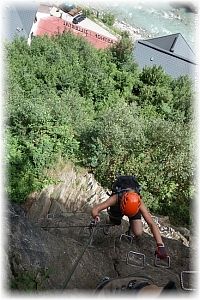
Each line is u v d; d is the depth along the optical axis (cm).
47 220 1202
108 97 2695
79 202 1444
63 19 4088
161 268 930
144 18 5241
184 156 1712
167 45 3975
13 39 2833
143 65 3709
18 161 1517
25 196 1398
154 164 1714
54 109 1817
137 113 2561
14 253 778
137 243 1025
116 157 1702
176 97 2922
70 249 885
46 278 759
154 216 1514
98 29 4300
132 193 764
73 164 1648
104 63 3067
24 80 2298
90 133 1769
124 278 541
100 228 1039
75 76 2597
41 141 1612
